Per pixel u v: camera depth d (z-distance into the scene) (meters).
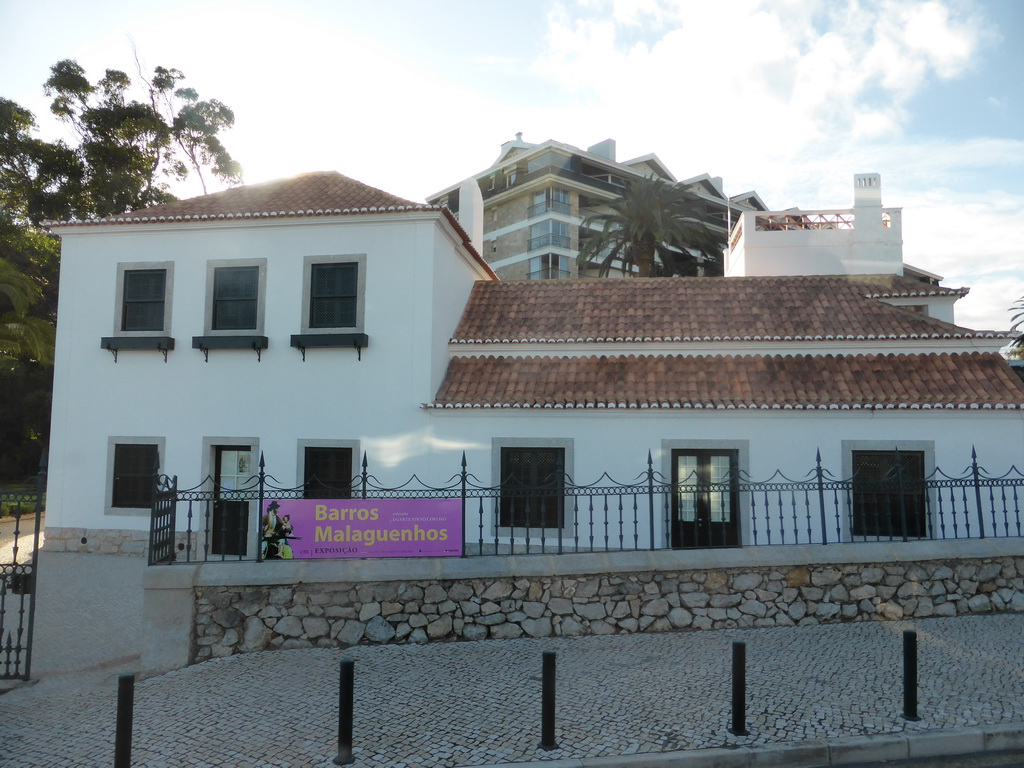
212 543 13.87
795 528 9.21
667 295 16.16
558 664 7.27
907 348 13.59
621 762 5.20
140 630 9.50
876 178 19.50
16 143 29.56
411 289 13.69
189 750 5.60
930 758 5.36
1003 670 6.70
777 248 19.48
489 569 8.18
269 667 7.41
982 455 11.93
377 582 8.10
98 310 14.59
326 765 5.28
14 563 7.88
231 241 14.34
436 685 6.78
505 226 49.28
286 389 13.88
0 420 30.88
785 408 12.34
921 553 8.51
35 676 7.84
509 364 14.39
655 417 12.77
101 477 14.27
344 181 16.00
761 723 5.74
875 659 7.09
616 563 8.30
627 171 49.44
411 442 13.37
